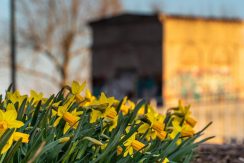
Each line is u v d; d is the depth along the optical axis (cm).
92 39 3881
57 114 359
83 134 364
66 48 4281
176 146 434
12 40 2662
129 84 3597
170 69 3434
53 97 377
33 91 425
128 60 3625
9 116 299
